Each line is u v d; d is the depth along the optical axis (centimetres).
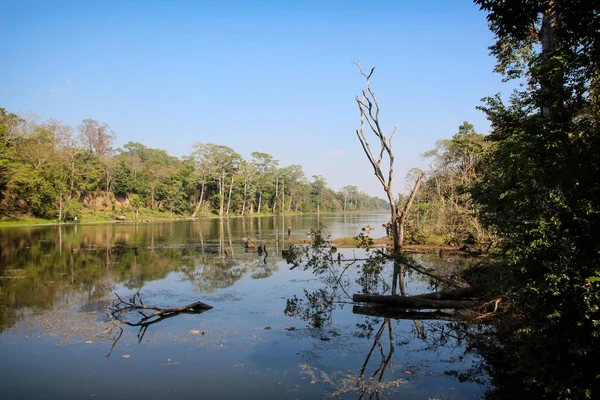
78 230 3897
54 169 4922
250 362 664
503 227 608
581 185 463
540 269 527
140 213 6481
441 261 1756
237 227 4700
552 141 500
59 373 624
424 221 2600
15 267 1686
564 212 486
